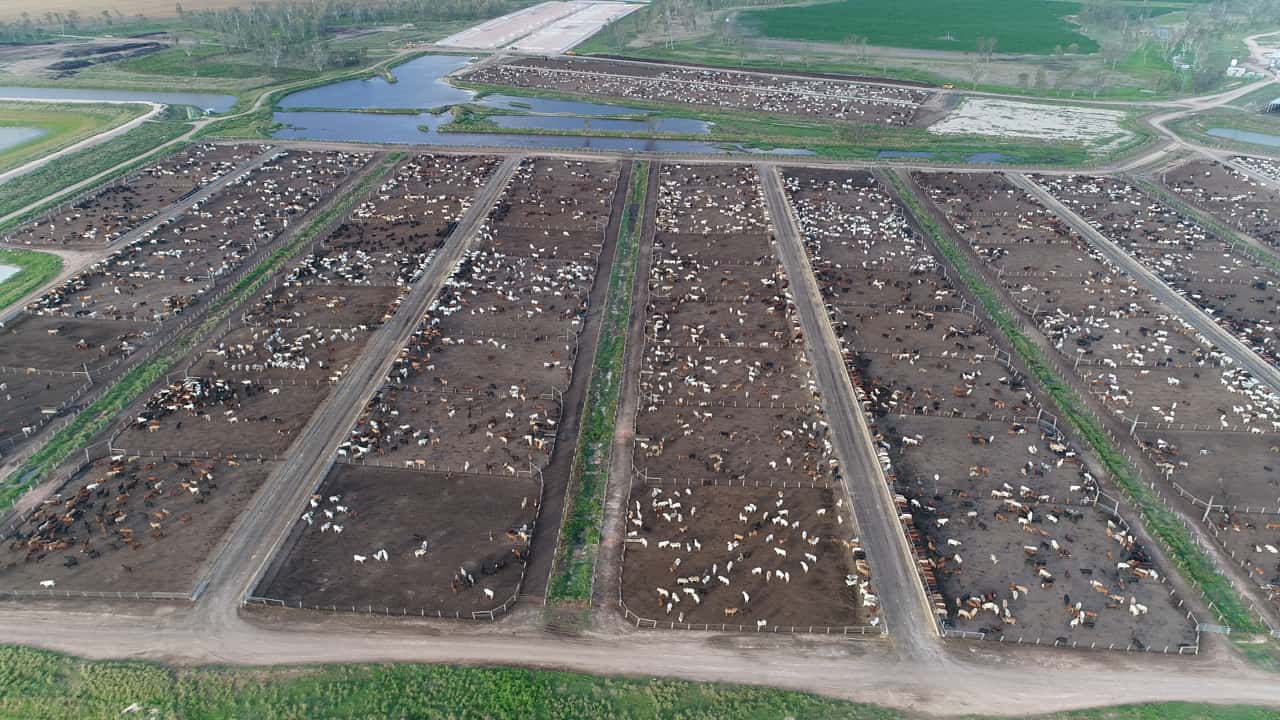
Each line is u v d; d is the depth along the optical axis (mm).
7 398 107375
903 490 94188
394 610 76875
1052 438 103688
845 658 73312
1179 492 95375
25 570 79875
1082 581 81938
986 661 73188
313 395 109688
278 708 66938
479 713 66938
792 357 122562
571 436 103188
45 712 66500
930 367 120438
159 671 69750
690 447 101500
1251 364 123250
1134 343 128375
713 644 74500
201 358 118375
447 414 106500
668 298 140250
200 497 90000
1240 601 80250
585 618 76875
